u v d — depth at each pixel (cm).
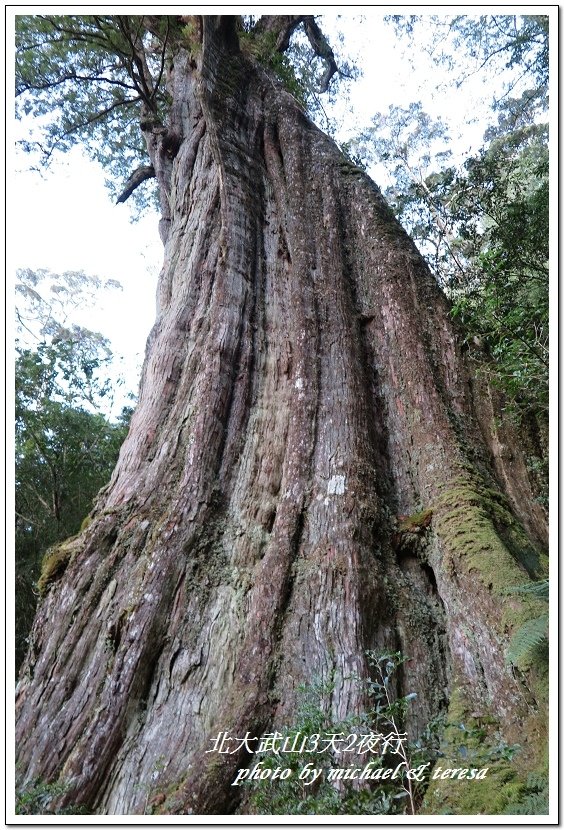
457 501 498
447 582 455
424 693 425
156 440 624
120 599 486
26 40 1098
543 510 561
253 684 418
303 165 915
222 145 909
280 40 1262
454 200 1000
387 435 612
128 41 1084
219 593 495
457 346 666
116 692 426
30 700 440
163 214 1072
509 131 1147
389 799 333
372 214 811
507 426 622
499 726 367
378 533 515
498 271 716
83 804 378
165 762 395
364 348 684
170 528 522
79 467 1359
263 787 365
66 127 1300
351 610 443
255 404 655
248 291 758
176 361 693
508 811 308
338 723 377
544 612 372
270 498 570
